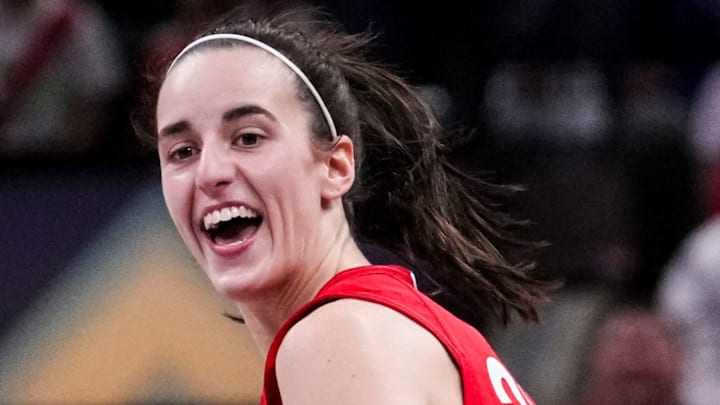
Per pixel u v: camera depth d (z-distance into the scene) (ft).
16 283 52.37
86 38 63.98
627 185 66.28
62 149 59.72
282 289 27.02
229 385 51.06
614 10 74.90
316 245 27.02
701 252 60.80
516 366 57.41
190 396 51.11
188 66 27.04
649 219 68.28
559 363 56.70
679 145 70.33
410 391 22.86
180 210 26.86
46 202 53.42
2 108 61.77
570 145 71.20
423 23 69.15
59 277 52.42
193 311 51.75
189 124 26.50
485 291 32.04
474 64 69.36
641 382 54.24
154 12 68.28
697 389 59.31
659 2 76.64
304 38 28.58
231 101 26.27
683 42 77.30
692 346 60.18
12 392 51.01
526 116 72.33
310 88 27.37
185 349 51.47
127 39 65.82
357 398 22.58
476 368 24.84
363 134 30.42
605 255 63.26
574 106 72.74
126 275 52.26
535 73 73.26
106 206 53.31
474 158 66.03
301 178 26.63
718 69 76.64
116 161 56.49
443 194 31.71
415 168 31.04
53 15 63.16
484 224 32.91
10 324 51.80
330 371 23.00
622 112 72.95
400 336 23.84
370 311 24.22
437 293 33.14
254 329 28.40
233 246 26.40
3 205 53.36
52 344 51.62
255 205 26.18
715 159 72.02
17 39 62.80
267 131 26.40
